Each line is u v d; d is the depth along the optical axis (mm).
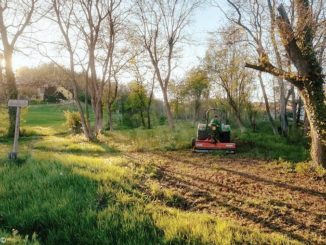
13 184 9391
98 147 20938
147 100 56969
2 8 28141
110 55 29688
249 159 17031
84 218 7207
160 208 8289
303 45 13609
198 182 11727
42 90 71438
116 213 7512
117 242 6391
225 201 9555
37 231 6988
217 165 15234
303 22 13453
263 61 14352
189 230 6852
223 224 7188
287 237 7047
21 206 7918
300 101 35625
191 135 24609
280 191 10742
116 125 58844
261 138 24828
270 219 8203
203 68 39406
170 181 11742
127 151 20234
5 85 29438
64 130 40375
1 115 30219
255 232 7082
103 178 9969
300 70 13648
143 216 7375
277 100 40656
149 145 21703
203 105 57219
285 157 17266
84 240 6496
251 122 45281
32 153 14969
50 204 7797
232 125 49719
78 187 9070
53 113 79188
